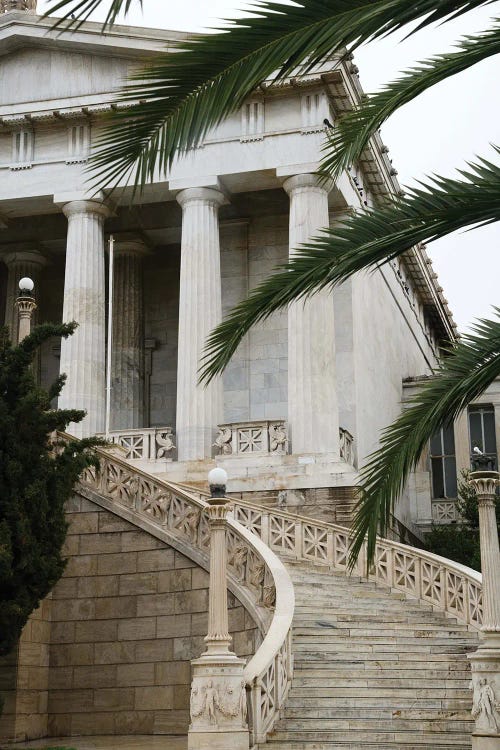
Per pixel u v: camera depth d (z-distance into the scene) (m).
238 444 33.16
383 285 42.19
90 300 35.84
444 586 22.34
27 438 18.70
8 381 18.67
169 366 41.09
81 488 23.55
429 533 40.75
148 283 42.06
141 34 35.69
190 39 9.31
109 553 23.00
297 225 34.12
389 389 41.88
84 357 35.19
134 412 39.75
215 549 16.25
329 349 33.31
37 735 22.05
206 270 35.00
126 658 22.30
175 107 9.70
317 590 23.09
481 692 15.18
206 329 34.47
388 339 42.44
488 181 10.54
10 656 21.89
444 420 12.55
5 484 18.23
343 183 35.88
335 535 25.17
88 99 36.50
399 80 11.23
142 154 9.98
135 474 23.38
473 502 38.81
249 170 34.97
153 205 39.16
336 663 18.67
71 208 36.59
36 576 18.48
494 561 16.25
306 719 16.73
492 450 42.97
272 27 9.16
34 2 39.44
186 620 21.95
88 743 19.95
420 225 10.80
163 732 21.59
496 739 14.88
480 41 10.24
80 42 36.31
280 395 37.59
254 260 39.09
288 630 17.89
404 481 12.55
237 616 20.50
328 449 32.28
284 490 31.75
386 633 20.33
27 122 37.09
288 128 35.00
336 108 35.84
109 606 22.72
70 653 22.73
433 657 18.95
